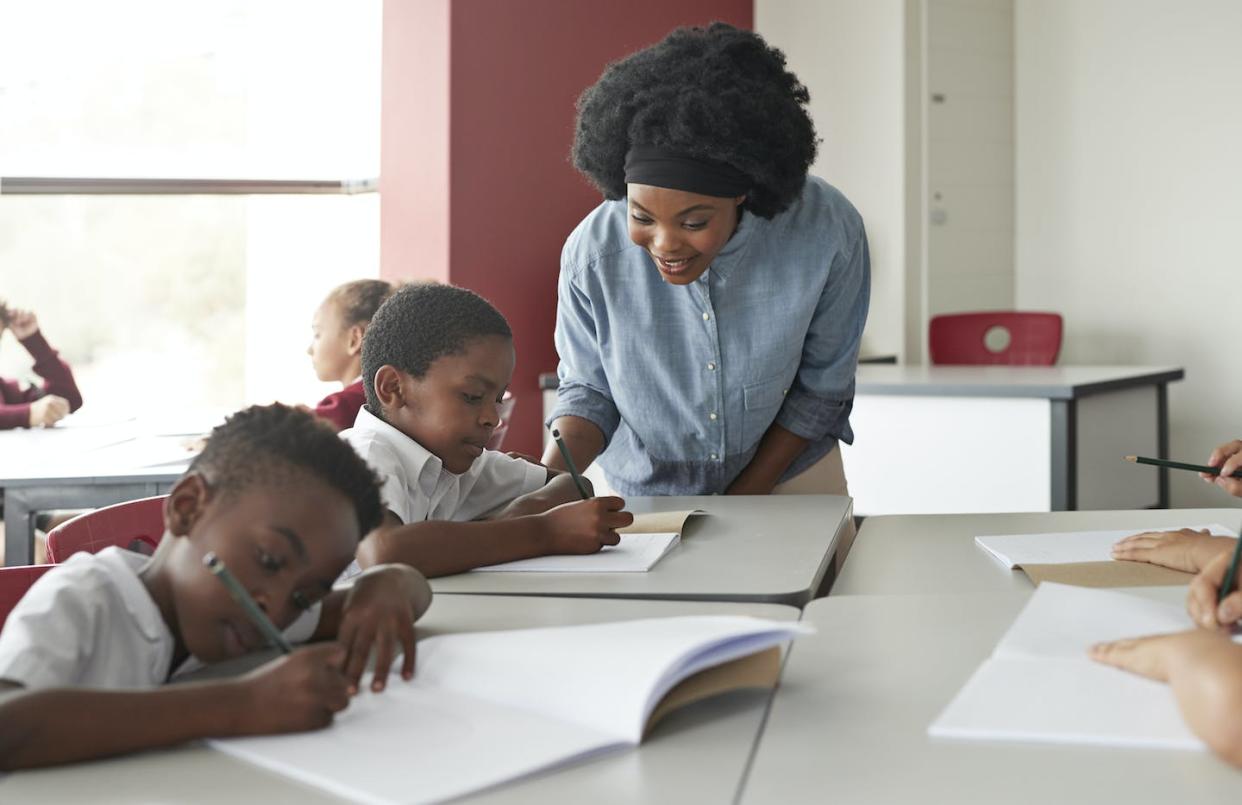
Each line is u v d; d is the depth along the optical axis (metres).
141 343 4.45
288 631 0.95
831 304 1.74
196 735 0.73
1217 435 4.21
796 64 4.56
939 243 4.42
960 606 1.07
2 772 0.70
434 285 1.42
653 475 1.81
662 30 3.92
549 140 3.68
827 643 0.95
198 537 0.82
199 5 3.89
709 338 1.71
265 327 4.20
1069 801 0.65
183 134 3.92
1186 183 4.23
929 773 0.69
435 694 0.83
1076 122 4.47
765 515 1.54
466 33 3.52
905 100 4.29
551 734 0.74
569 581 1.18
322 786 0.68
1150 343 4.35
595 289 1.74
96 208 4.37
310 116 3.92
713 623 0.87
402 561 1.20
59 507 2.12
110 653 0.81
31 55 3.76
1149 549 1.21
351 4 3.84
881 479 3.00
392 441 1.37
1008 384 2.82
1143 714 0.76
